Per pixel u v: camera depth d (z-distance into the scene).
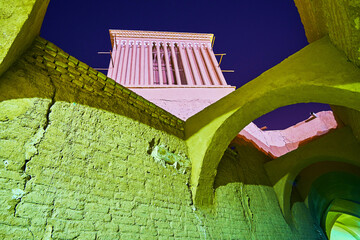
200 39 15.94
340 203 11.12
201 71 13.45
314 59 4.14
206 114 5.60
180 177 4.86
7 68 2.89
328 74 3.84
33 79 3.18
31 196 2.55
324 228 11.14
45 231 2.48
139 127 4.56
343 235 16.48
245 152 8.42
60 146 3.10
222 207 5.40
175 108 9.95
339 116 8.06
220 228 4.87
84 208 2.95
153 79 12.62
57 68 3.59
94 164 3.39
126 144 4.09
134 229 3.34
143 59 13.46
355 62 3.56
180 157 5.16
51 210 2.64
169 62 13.91
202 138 5.34
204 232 4.44
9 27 2.56
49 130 3.07
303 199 10.12
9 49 2.57
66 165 3.05
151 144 4.67
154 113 5.14
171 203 4.25
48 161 2.88
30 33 3.07
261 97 4.75
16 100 2.88
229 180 6.34
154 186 4.13
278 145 12.55
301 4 4.48
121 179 3.64
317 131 12.14
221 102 5.43
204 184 5.16
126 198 3.53
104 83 4.23
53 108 3.25
